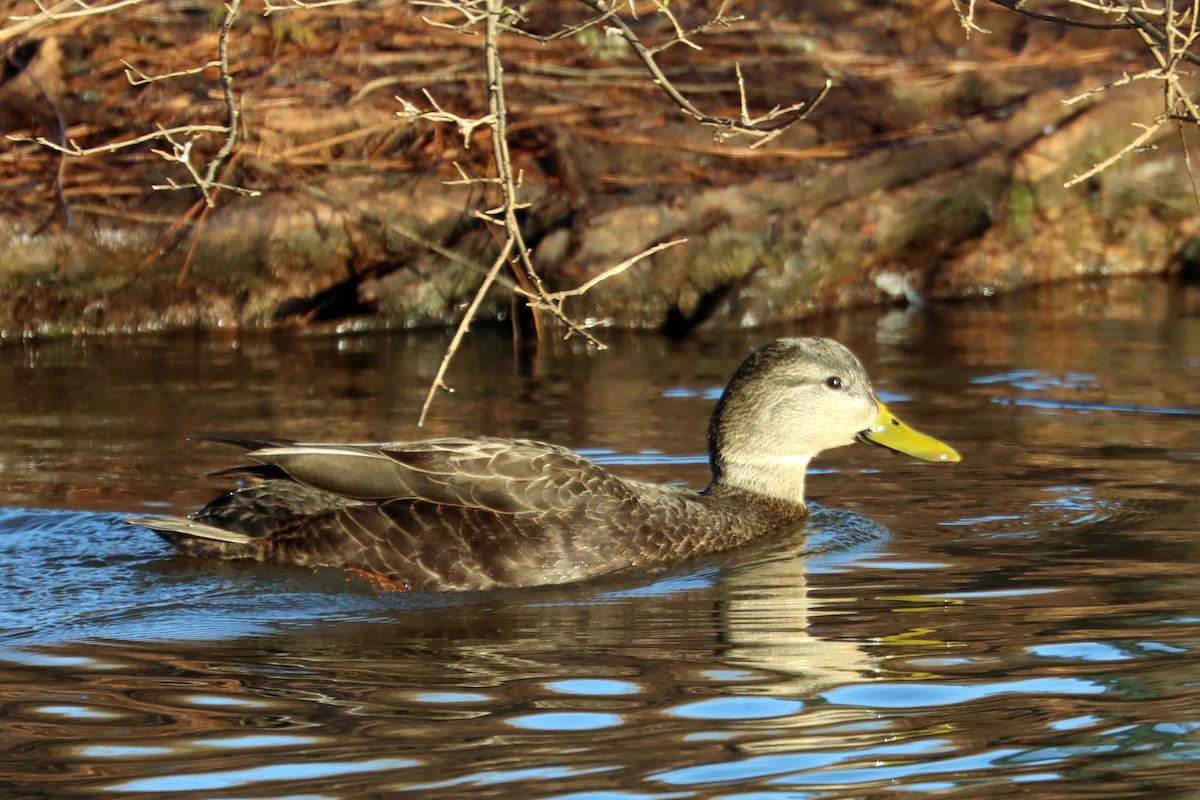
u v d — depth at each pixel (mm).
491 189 17875
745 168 18578
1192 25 9906
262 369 15602
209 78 18359
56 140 17750
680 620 8930
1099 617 8594
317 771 6668
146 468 12102
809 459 11422
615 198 17969
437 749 6906
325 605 9328
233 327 17797
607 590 9688
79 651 8406
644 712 7336
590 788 6445
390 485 9984
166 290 17547
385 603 9406
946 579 9508
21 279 17031
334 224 17516
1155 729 6973
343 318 17625
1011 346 16109
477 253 17703
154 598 9406
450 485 10039
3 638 8648
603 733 7066
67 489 11578
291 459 10008
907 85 19734
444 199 17750
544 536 9992
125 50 18625
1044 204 19312
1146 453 12180
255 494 10258
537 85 18953
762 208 18062
